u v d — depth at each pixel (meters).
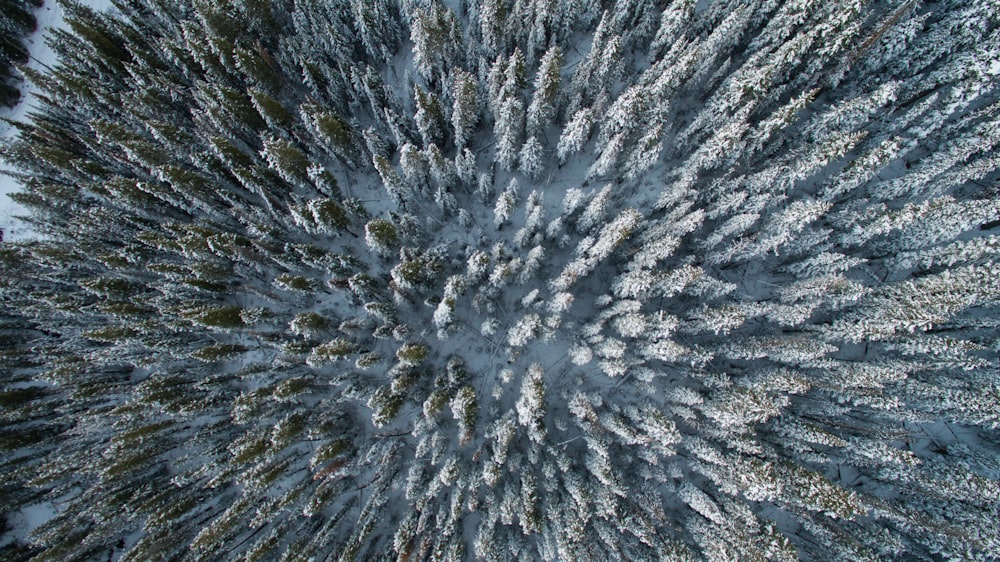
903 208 20.45
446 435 22.91
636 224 21.70
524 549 21.75
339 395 23.80
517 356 23.66
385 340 24.45
